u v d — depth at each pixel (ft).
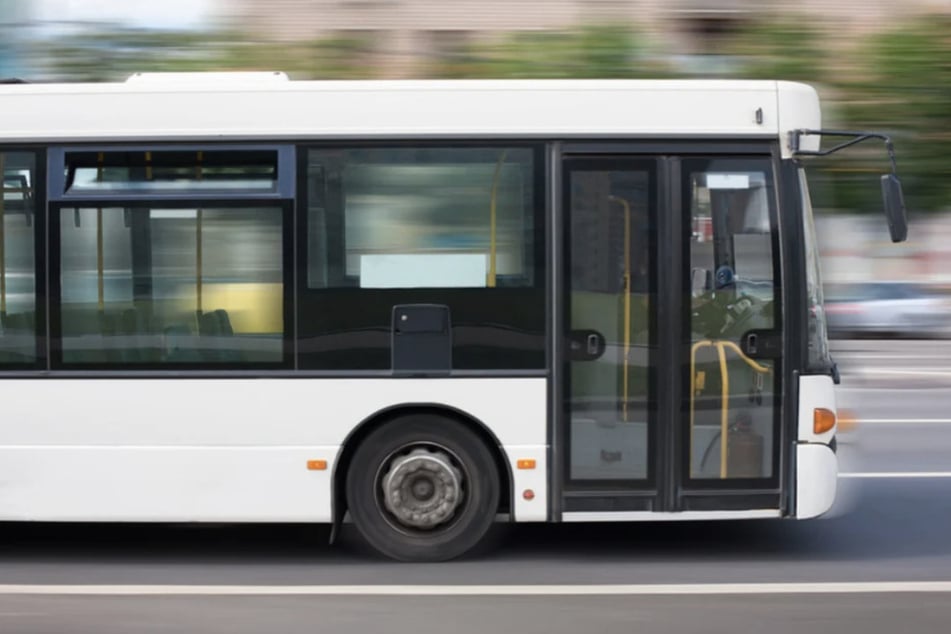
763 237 22.12
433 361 21.88
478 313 21.88
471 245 21.90
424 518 22.16
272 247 21.89
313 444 21.83
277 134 21.90
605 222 21.99
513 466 21.89
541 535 24.91
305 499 21.84
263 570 21.98
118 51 63.10
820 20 69.31
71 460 21.84
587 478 21.98
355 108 21.93
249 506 21.84
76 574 21.71
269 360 21.83
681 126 22.03
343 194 21.89
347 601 19.54
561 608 19.01
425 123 21.90
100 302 21.90
